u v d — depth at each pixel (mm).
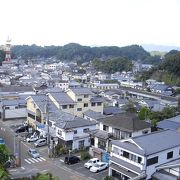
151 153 25734
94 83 100188
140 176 25031
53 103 48406
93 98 53344
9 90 67500
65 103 48312
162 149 26922
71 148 36594
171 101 72062
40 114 44625
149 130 34812
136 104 63594
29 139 39469
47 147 37688
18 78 102000
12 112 53469
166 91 94312
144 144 27062
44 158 33656
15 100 55906
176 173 25078
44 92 59781
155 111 54938
